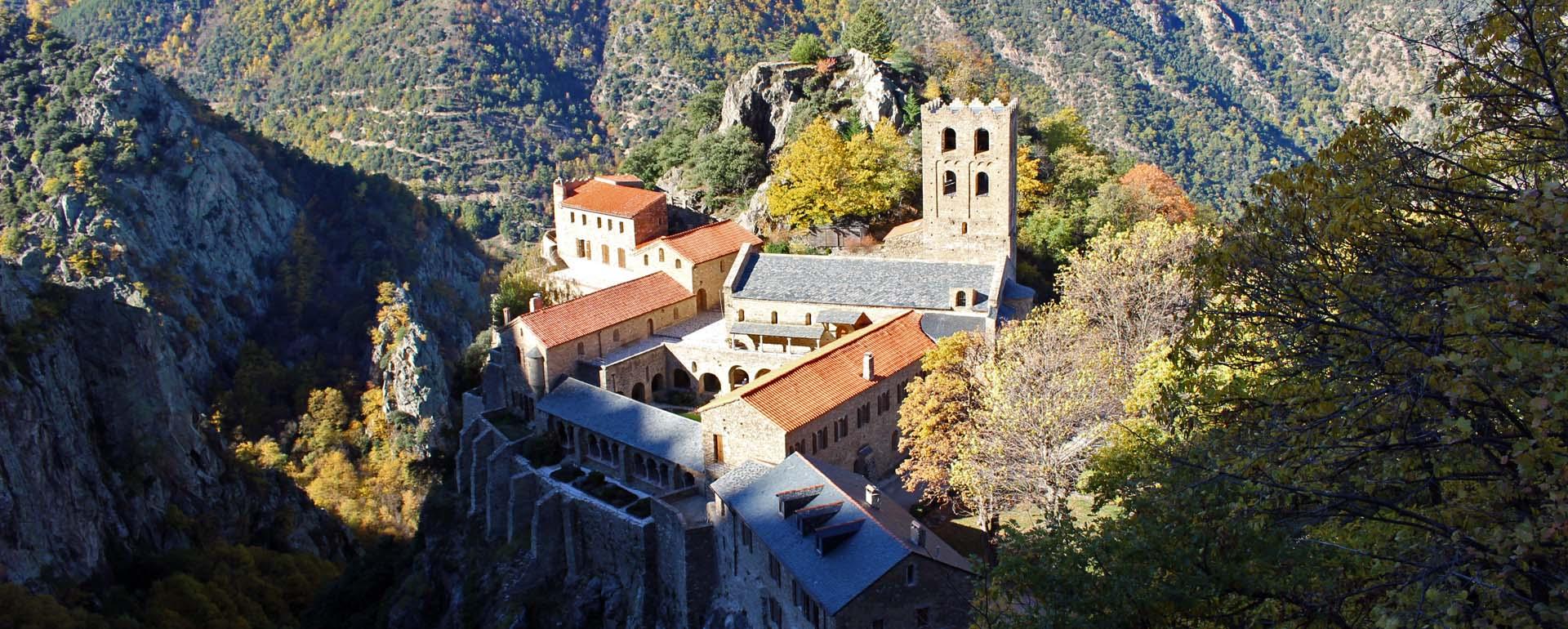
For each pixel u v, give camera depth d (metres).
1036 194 142.38
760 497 76.50
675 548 82.62
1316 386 39.97
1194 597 41.81
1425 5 193.25
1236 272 41.50
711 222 149.88
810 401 86.69
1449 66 38.06
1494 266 31.48
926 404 85.94
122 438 190.88
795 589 69.62
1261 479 39.38
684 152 171.00
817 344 106.56
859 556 66.69
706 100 178.38
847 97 161.50
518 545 96.06
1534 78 36.38
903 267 107.88
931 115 114.06
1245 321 43.75
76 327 194.25
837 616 64.06
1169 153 199.25
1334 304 39.34
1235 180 191.50
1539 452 29.97
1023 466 76.31
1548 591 31.73
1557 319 31.77
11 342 173.75
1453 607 30.14
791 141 155.62
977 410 83.81
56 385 177.88
